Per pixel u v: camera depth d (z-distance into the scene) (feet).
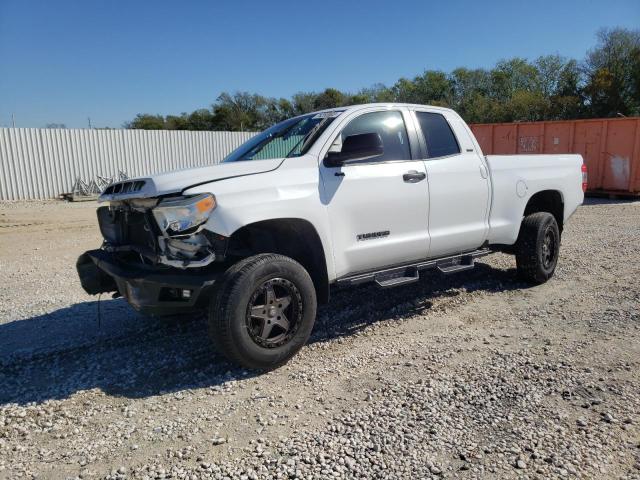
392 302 18.90
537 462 9.04
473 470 8.87
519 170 19.62
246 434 10.29
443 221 17.10
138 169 73.87
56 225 43.78
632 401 11.02
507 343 14.62
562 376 12.30
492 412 10.77
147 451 9.82
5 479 9.07
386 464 9.11
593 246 28.22
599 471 8.77
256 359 12.66
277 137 16.14
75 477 9.09
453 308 18.12
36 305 19.80
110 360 14.29
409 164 16.17
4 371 13.71
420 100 166.61
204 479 8.86
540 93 139.95
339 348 14.74
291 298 13.21
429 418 10.61
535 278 20.33
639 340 14.37
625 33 126.62
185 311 13.25
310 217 13.76
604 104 127.95
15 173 64.49
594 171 53.06
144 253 13.47
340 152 14.15
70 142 68.18
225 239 12.61
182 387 12.54
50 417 11.22
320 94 166.30
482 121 142.10
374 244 15.29
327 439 9.96
